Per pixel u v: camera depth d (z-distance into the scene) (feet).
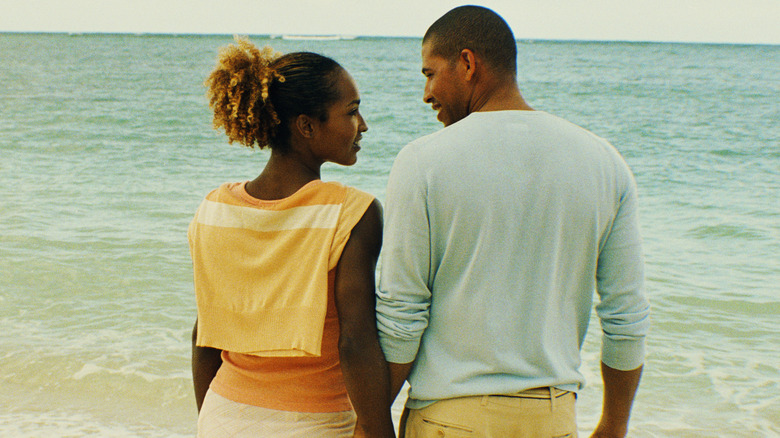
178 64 141.18
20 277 17.13
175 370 12.12
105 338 13.50
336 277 4.53
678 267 19.07
